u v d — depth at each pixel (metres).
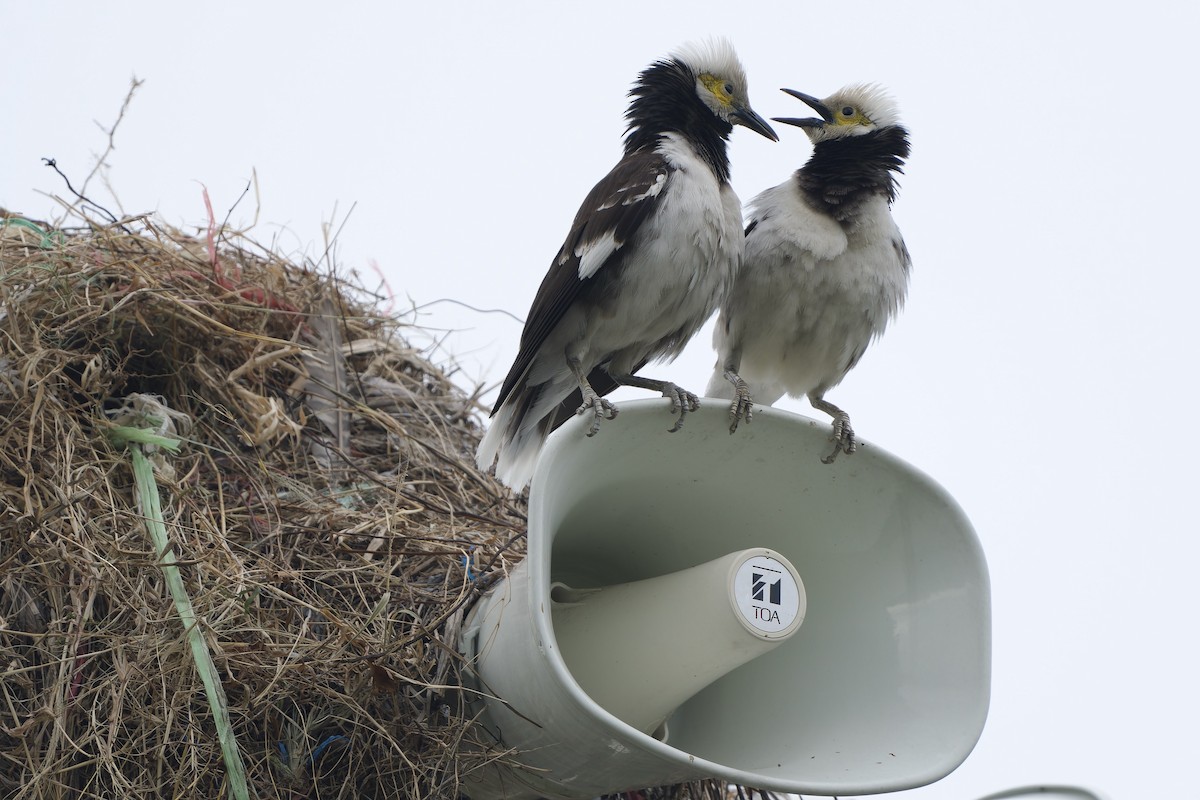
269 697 8.16
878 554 7.62
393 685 8.15
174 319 10.77
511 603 7.73
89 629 8.32
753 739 7.50
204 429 10.50
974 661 7.08
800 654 7.65
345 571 9.12
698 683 7.00
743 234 10.66
